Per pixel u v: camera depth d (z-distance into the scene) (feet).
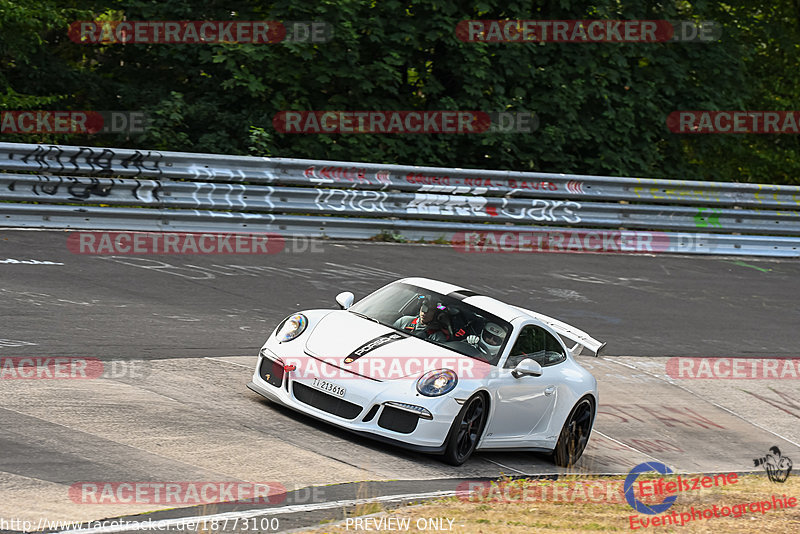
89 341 122.11
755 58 363.76
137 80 288.51
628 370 163.32
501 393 104.94
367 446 100.12
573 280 219.61
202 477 80.07
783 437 144.25
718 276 247.91
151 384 107.65
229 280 174.60
